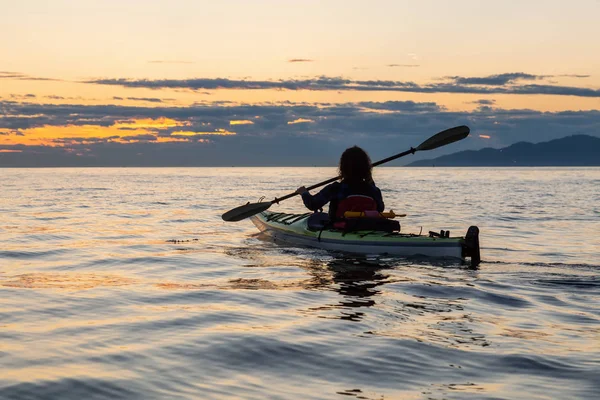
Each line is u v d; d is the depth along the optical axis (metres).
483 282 6.48
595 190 39.50
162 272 7.32
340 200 8.84
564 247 10.27
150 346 3.89
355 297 5.63
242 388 3.12
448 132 9.65
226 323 4.55
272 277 6.89
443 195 31.69
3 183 52.81
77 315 4.81
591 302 5.45
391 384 3.19
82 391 3.03
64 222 15.12
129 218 16.45
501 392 3.06
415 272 7.23
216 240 11.04
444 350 3.81
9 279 6.72
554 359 3.62
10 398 2.90
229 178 81.31
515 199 27.70
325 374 3.36
